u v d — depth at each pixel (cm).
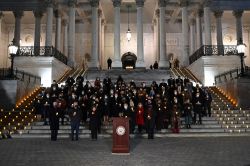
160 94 1706
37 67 2731
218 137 1491
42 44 3938
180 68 3225
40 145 1214
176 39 4062
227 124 1691
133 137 1491
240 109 1920
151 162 870
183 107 1695
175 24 4081
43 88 2422
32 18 3919
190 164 842
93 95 1661
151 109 1442
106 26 4134
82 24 4059
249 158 925
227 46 3123
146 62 4047
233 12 3397
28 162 871
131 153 1022
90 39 4038
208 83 2703
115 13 3284
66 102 1695
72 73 2970
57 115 1380
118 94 1656
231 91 2158
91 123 1381
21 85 2122
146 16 4078
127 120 1030
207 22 3189
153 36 4050
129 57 4097
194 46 3731
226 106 2036
